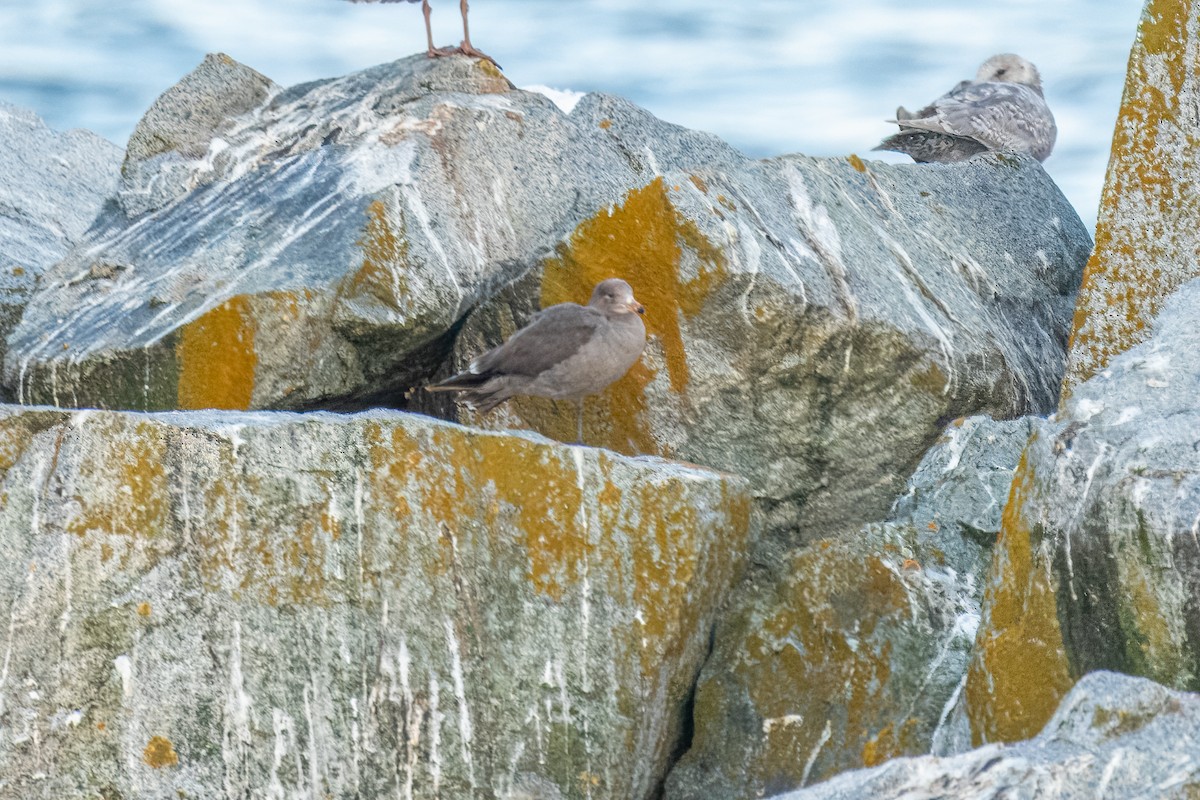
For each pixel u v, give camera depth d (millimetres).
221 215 15820
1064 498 10203
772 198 15078
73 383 14328
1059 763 7586
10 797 10086
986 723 10242
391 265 14250
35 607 10180
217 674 10391
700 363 14070
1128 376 10977
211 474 10477
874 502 14641
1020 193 17906
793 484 14523
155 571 10352
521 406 14484
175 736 10312
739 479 12227
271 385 13875
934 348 14344
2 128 21172
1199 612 9477
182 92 17688
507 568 10984
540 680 10914
